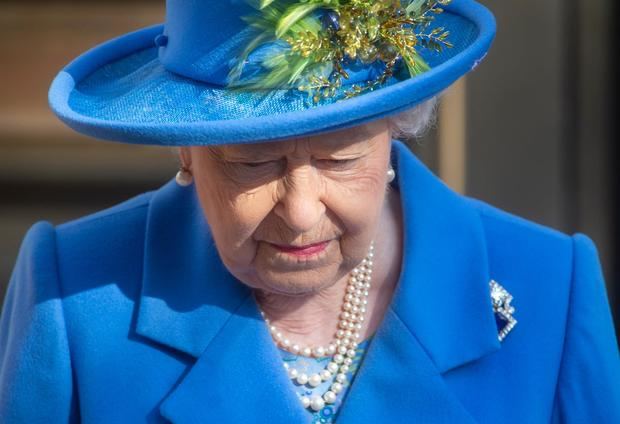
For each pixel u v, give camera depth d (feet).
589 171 46.75
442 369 24.61
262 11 21.38
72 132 122.83
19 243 88.74
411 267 25.13
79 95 24.68
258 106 21.86
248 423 24.08
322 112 19.99
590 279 25.73
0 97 130.93
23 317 25.31
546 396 24.99
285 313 24.97
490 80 45.85
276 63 21.52
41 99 130.21
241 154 21.17
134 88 23.77
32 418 24.86
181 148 24.02
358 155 21.56
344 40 21.58
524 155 46.47
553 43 45.78
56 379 24.90
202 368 24.43
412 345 24.57
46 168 109.60
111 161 112.88
